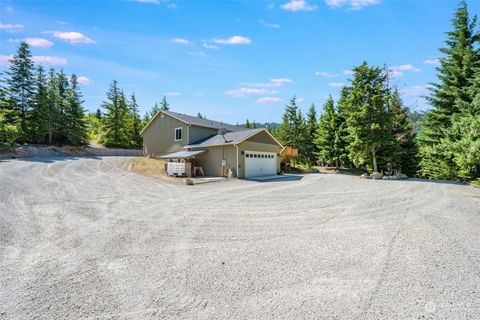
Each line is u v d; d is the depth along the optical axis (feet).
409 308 9.18
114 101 124.47
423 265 12.77
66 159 78.79
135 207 26.50
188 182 46.37
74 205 26.78
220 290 10.54
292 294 10.21
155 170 63.21
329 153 97.86
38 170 53.31
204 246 15.66
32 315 8.88
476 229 18.80
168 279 11.51
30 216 22.27
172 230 18.85
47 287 10.79
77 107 108.37
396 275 11.75
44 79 96.99
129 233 18.12
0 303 9.62
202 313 8.98
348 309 9.15
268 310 9.13
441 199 30.78
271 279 11.46
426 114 64.90
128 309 9.23
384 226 19.76
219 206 27.30
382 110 61.36
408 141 76.74
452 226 19.60
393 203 28.71
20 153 80.53
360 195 34.45
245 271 12.27
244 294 10.22
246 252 14.67
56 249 15.11
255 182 51.47
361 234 17.84
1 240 16.48
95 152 106.83
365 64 62.80
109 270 12.43
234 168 59.98
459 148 37.04
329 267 12.66
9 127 78.07
